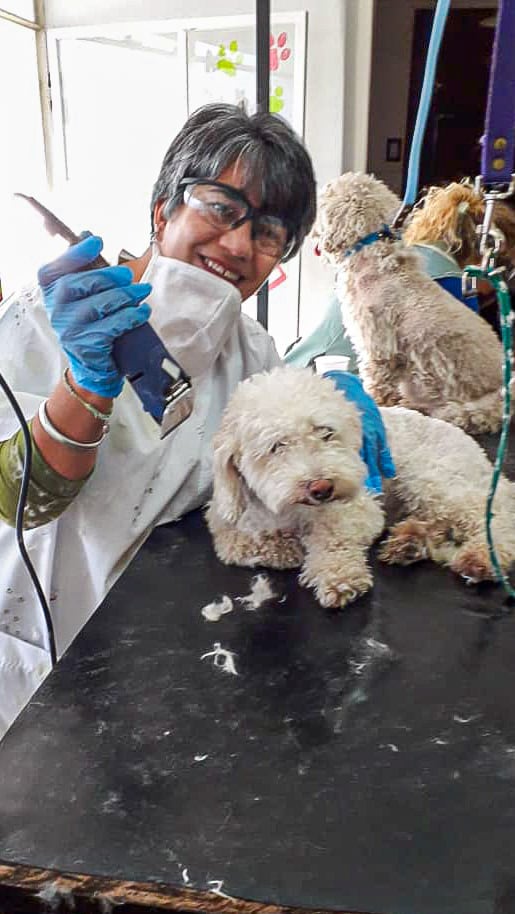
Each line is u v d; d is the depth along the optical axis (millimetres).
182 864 426
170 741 524
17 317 867
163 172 890
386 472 861
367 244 1640
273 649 633
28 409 810
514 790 477
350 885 412
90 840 442
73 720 546
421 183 2695
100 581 885
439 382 1539
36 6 2830
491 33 2471
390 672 601
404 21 2553
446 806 465
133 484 868
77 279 593
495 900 402
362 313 1639
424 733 530
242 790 479
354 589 708
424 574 760
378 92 2666
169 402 616
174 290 797
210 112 880
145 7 2752
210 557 809
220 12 2672
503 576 709
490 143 569
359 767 498
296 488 703
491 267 605
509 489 916
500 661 617
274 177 843
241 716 549
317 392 772
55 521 861
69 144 2988
